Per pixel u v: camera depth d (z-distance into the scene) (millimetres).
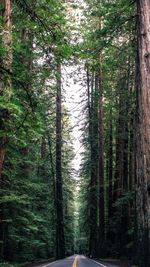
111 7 15898
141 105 11469
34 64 15703
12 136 10547
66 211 46062
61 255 31219
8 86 10352
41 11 11938
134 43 17938
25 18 12578
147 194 10859
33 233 24125
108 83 30891
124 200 23828
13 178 17750
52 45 11938
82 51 13344
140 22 12070
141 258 11148
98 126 32938
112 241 29641
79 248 92875
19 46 12586
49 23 11984
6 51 10375
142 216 10984
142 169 11125
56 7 12477
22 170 19766
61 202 32031
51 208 33781
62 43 11812
